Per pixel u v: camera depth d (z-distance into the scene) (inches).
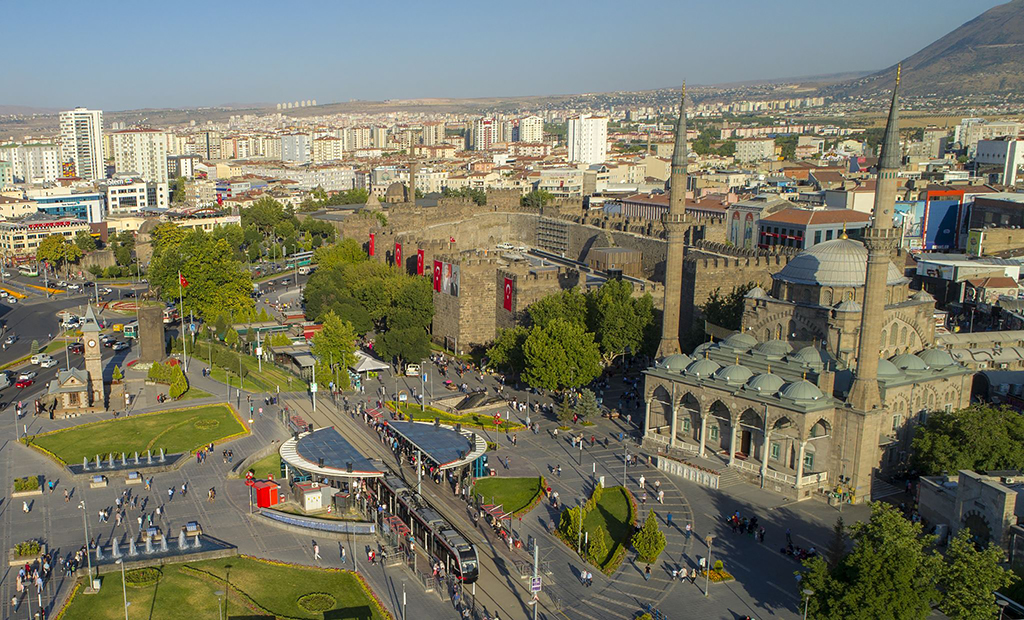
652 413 5866.1
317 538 4411.9
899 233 4832.7
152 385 7126.0
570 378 6299.2
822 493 4825.3
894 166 4564.5
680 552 4229.8
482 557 4183.1
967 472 4131.4
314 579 3973.9
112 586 3853.3
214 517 4623.5
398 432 5433.1
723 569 4060.0
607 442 5792.3
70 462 5344.5
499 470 5285.4
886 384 4982.8
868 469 4822.8
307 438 5260.8
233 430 5989.2
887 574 3294.8
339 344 6943.9
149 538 4190.5
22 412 6422.2
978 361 6323.8
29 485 4881.9
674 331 6186.0
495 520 4478.3
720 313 7012.8
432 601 3799.2
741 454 5310.0
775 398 4938.5
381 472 4729.3
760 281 7711.6
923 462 4680.1
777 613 3676.2
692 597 3811.5
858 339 5364.2
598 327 7165.4
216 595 3786.9
